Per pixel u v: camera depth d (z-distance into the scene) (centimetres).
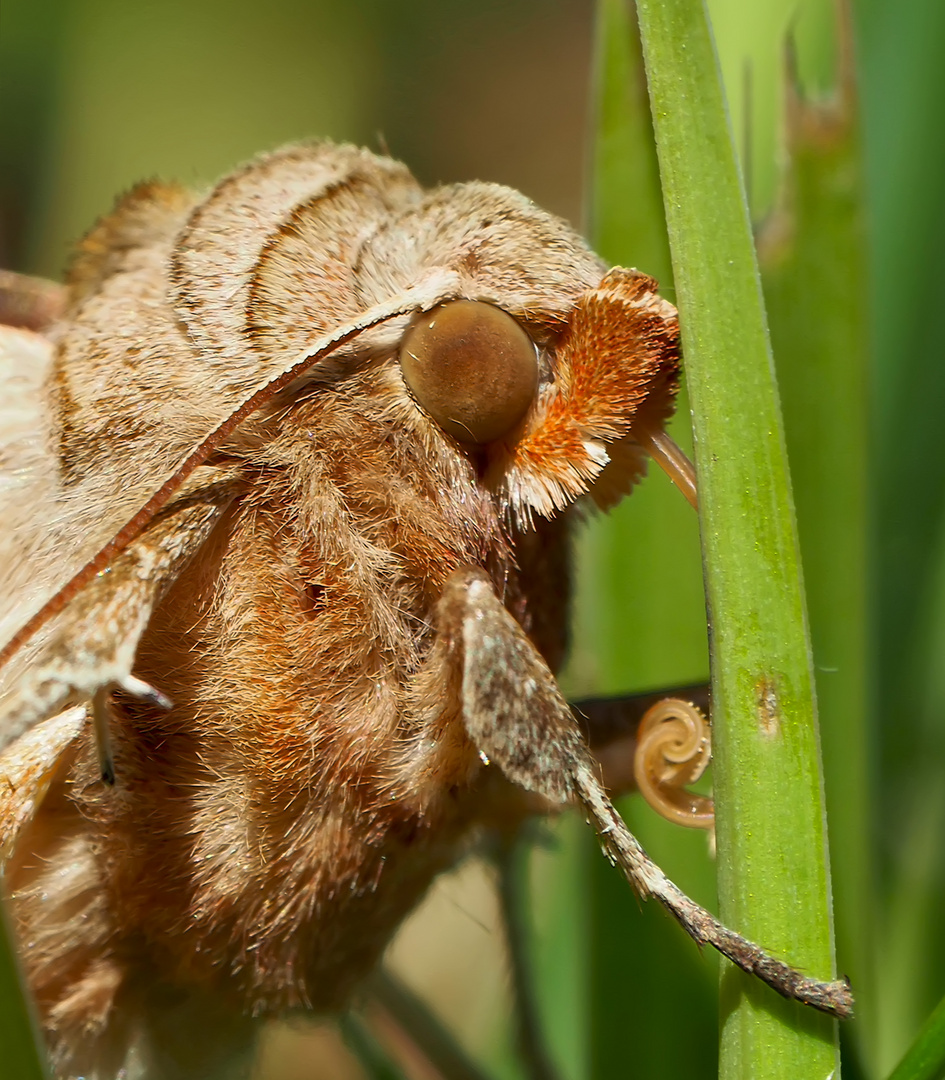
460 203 7
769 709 7
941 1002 7
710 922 7
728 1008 7
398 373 7
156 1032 7
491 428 7
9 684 7
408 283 7
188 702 7
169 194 7
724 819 7
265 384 7
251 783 7
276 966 7
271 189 7
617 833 7
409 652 7
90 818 7
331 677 7
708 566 7
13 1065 7
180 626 7
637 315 7
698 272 7
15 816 7
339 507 7
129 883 7
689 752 7
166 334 7
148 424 7
